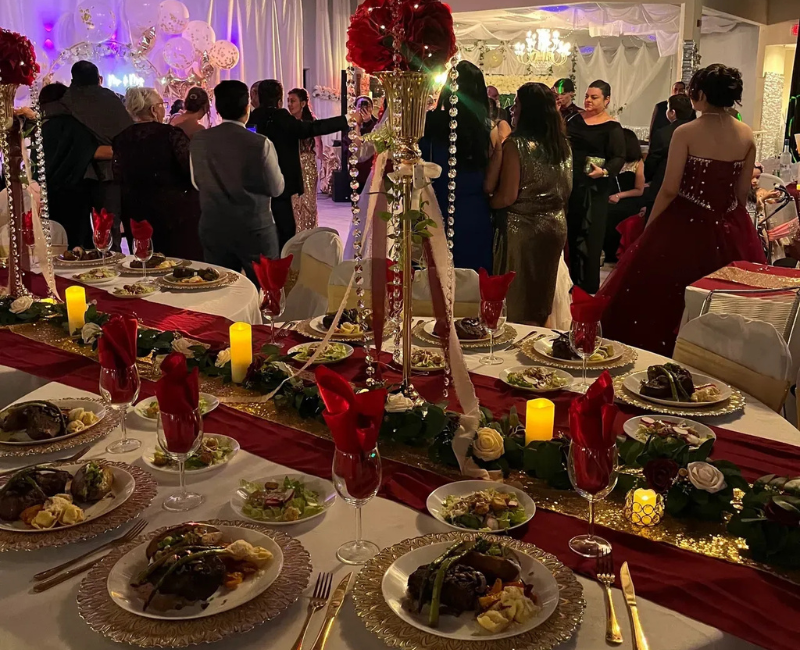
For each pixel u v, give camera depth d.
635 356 2.28
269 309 2.43
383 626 1.09
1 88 2.79
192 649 1.07
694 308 3.04
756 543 1.29
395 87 1.67
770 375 2.18
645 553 1.33
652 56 8.83
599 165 5.86
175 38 7.90
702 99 3.73
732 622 1.15
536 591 1.16
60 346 2.44
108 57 7.44
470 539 1.25
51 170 5.10
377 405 1.20
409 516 1.45
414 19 1.60
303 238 3.67
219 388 2.06
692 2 7.04
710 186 3.75
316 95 11.69
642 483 1.50
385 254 2.00
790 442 1.77
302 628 1.12
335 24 11.77
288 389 1.93
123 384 1.66
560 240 4.01
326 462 1.66
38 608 1.17
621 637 1.10
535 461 1.54
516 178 3.85
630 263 3.96
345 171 11.84
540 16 8.19
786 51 8.81
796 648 1.10
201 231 4.30
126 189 4.73
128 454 1.70
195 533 1.26
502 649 1.04
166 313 2.78
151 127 4.64
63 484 1.47
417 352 2.31
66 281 3.25
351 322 2.53
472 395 1.73
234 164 4.13
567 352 2.27
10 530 1.34
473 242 3.96
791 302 2.80
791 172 6.45
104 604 1.13
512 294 4.04
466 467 1.60
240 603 1.12
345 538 1.37
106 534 1.38
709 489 1.41
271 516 1.42
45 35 7.15
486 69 9.17
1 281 3.18
